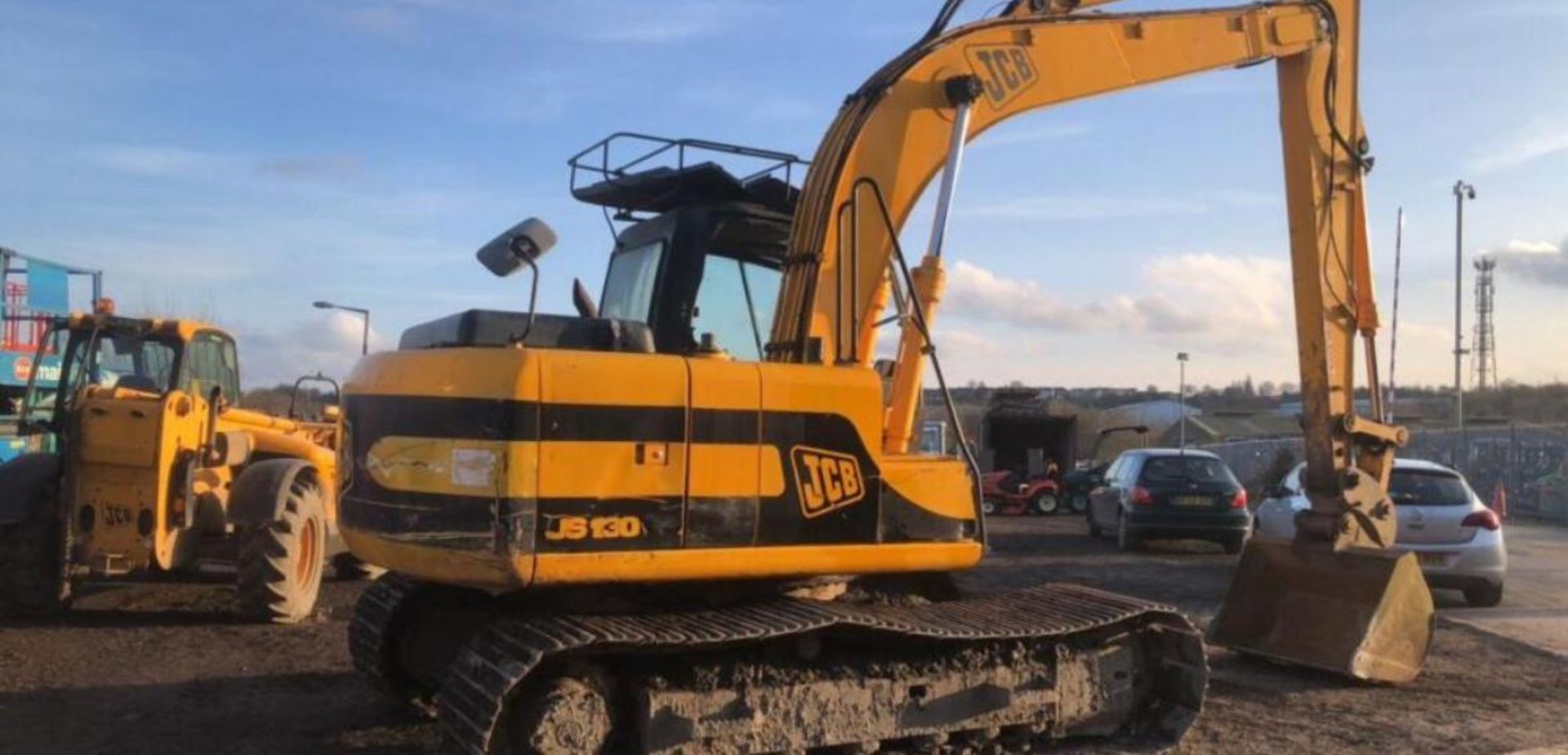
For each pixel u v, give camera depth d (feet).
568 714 16.90
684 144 21.74
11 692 23.90
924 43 22.91
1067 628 19.77
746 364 17.93
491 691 16.21
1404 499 40.19
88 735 21.12
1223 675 27.99
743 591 19.12
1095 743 21.15
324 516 34.55
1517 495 95.45
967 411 111.45
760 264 22.03
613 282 23.73
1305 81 28.40
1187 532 53.67
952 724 19.49
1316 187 28.37
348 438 19.01
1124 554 53.88
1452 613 38.65
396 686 22.31
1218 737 22.68
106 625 31.04
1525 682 27.78
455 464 16.69
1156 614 21.30
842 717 18.54
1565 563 55.01
